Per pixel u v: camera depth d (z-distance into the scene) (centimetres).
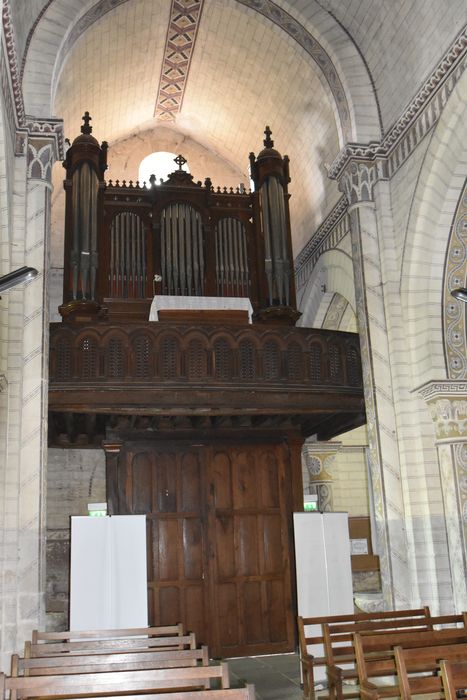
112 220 1379
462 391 1062
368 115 1239
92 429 1291
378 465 1109
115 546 949
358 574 1564
